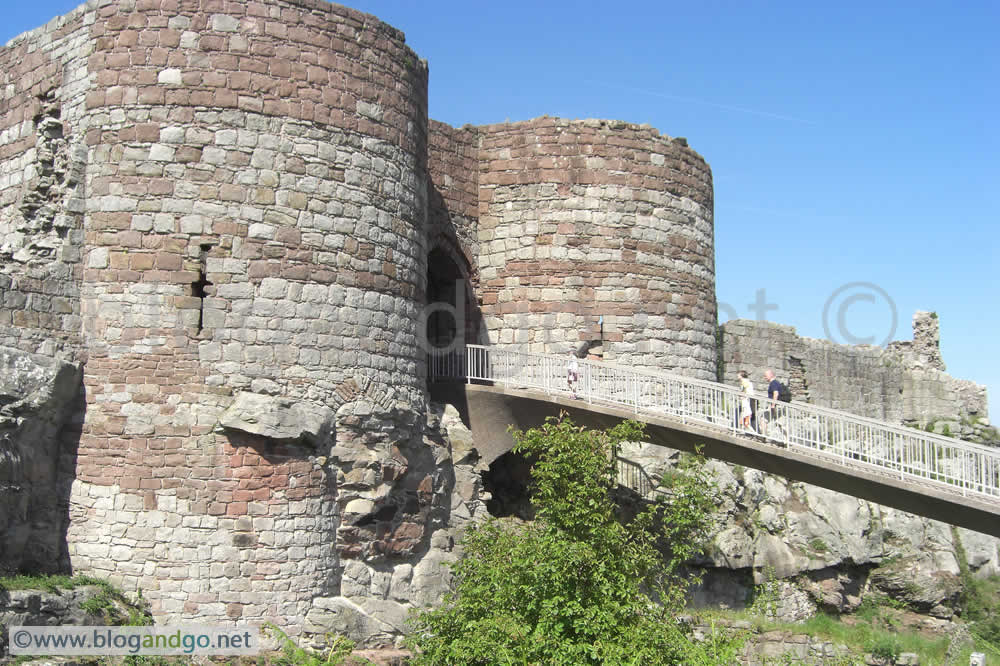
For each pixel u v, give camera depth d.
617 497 23.12
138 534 16.58
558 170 24.23
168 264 17.19
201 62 17.69
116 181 17.44
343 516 17.92
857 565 27.61
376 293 18.77
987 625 28.53
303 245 17.89
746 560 24.45
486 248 24.53
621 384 23.22
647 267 24.23
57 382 16.52
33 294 16.73
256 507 16.88
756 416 20.72
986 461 18.72
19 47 19.66
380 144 19.12
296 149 18.03
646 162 24.62
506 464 24.06
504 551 15.39
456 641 13.66
